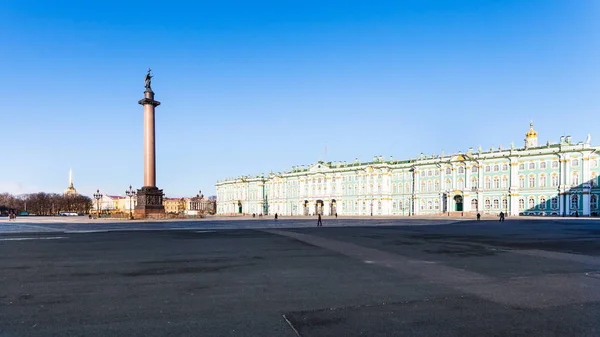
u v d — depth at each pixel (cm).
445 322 937
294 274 1523
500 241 2855
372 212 13162
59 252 2200
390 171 12975
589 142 9338
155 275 1504
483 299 1147
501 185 10562
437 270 1614
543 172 9931
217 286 1315
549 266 1717
